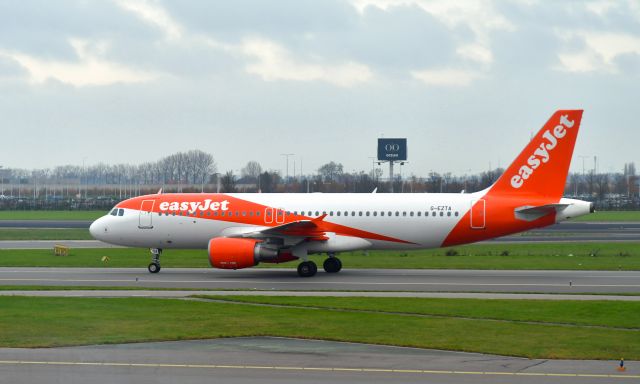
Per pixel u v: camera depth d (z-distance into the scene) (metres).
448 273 146.88
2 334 80.88
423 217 144.62
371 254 188.88
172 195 153.12
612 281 131.75
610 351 73.69
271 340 78.50
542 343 77.44
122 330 83.44
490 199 143.75
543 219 142.12
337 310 98.75
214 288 121.81
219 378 62.59
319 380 62.00
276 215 147.50
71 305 101.81
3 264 162.50
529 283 129.12
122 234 151.00
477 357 70.81
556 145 142.38
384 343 77.06
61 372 64.50
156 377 62.88
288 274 145.50
